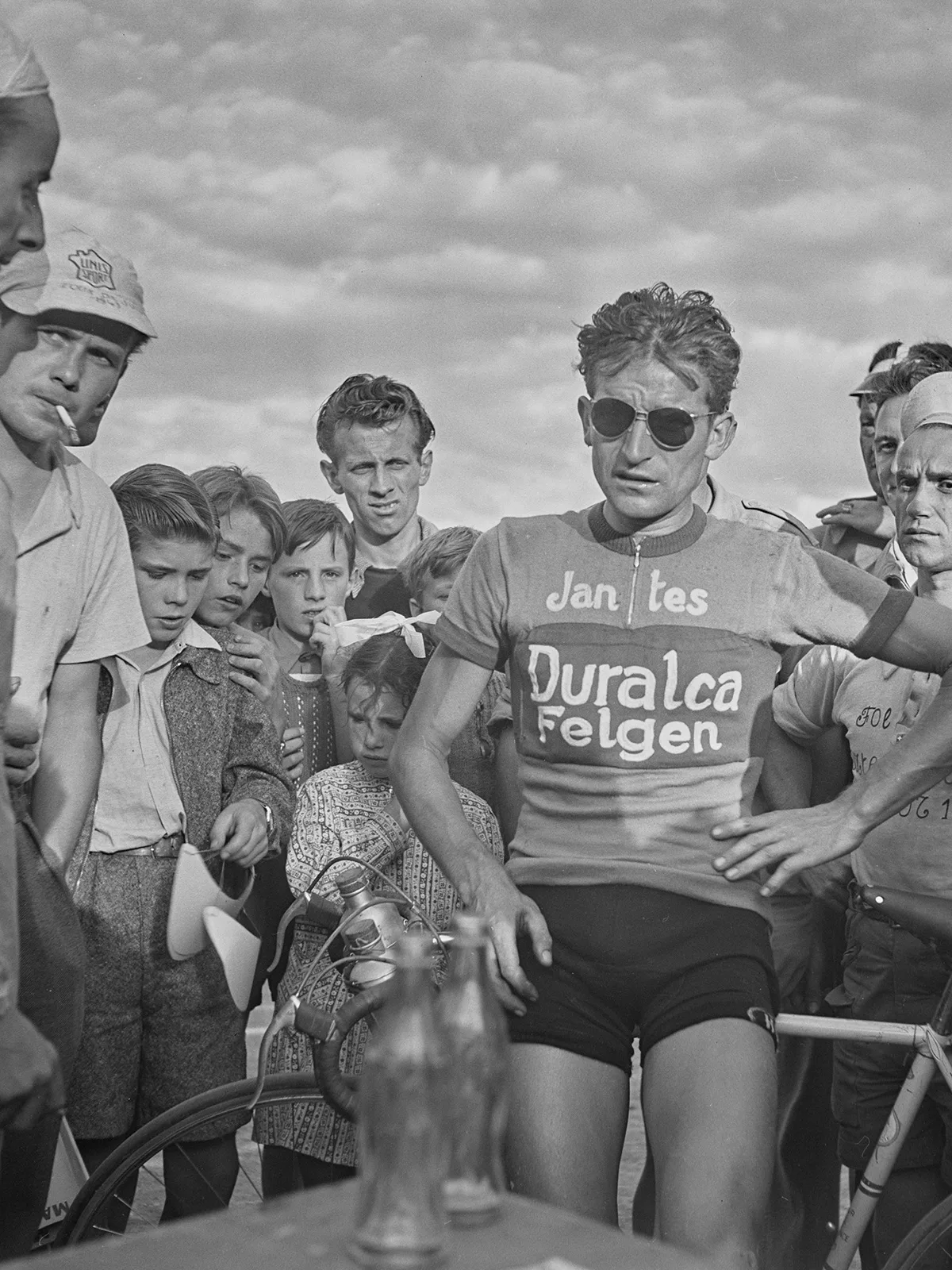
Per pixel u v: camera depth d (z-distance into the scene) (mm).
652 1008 2113
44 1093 1698
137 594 2639
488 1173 1429
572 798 2205
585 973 2127
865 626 2166
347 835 2902
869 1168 2402
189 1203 2705
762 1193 1919
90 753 2607
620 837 2176
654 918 2131
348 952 2439
